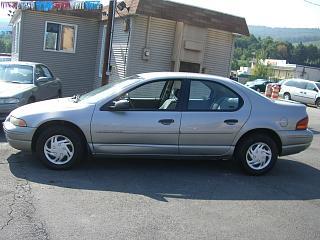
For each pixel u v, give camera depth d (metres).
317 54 110.88
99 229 4.71
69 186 6.10
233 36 18.95
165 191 6.19
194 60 17.81
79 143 6.84
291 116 7.37
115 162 7.54
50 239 4.38
